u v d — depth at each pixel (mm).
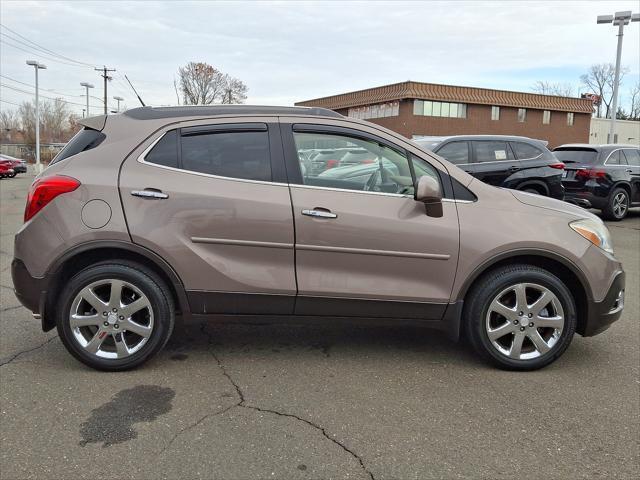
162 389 3479
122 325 3645
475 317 3777
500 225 3730
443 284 3730
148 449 2789
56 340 4309
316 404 3314
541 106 49094
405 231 3656
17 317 4859
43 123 70625
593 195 12070
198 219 3572
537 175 9469
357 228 3629
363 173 3760
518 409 3295
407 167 3805
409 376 3752
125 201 3539
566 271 3877
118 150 3646
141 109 3846
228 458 2721
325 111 3877
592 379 3748
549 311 3820
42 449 2768
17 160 34375
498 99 47344
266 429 3008
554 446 2895
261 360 3992
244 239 3607
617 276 3869
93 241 3516
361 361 4008
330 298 3699
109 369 3689
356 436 2955
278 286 3654
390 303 3738
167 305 3676
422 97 44312
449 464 2711
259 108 3844
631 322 5051
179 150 3670
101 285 3609
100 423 3035
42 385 3502
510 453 2822
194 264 3590
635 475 2648
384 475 2609
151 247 3543
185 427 3010
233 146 3699
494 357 3805
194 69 55844
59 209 3525
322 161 3734
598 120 53938
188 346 4238
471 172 9172
